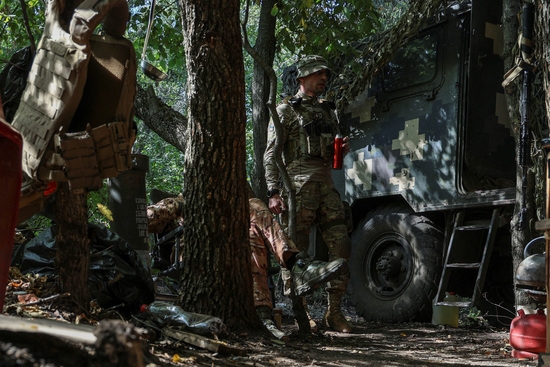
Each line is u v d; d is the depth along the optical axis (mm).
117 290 4008
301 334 4723
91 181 2561
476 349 4668
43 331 1037
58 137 2500
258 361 3271
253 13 12680
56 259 3365
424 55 6793
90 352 981
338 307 5641
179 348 3338
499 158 6504
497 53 6508
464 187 6410
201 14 4016
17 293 3326
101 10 2486
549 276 2971
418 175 6691
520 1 5641
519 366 3793
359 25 7848
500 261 6746
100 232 4066
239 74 4082
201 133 4016
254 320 4078
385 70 7105
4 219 1642
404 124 6875
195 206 4023
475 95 6414
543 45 4410
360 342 4809
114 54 2633
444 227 6875
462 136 6395
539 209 5625
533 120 5750
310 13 7777
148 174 10359
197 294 3971
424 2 6555
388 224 6992
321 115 5559
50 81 2566
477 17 6387
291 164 5500
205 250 3986
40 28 8000
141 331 3344
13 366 947
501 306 6625
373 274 7152
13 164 1614
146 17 8344
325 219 5527
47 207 3934
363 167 7262
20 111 2672
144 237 4887
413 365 3668
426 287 6551
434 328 6258
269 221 4586
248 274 4086
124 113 2660
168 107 7535
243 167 4094
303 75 5598
